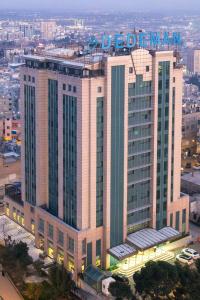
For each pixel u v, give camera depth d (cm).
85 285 17038
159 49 18688
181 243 19925
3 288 17000
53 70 18062
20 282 17325
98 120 16962
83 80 16288
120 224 18238
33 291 16350
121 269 17888
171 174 19700
